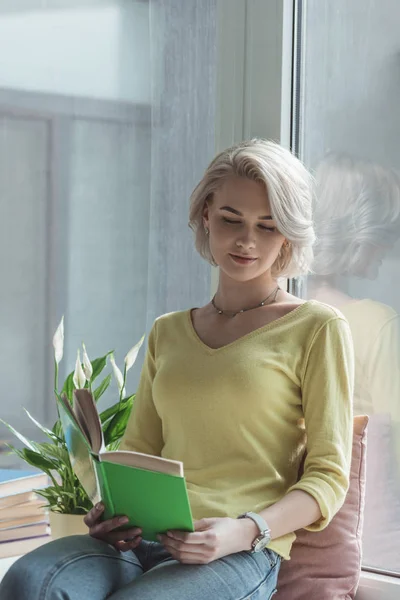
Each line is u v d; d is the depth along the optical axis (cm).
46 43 280
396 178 220
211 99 261
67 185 280
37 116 282
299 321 200
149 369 220
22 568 176
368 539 224
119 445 228
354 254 228
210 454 197
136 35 271
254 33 238
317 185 233
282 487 195
